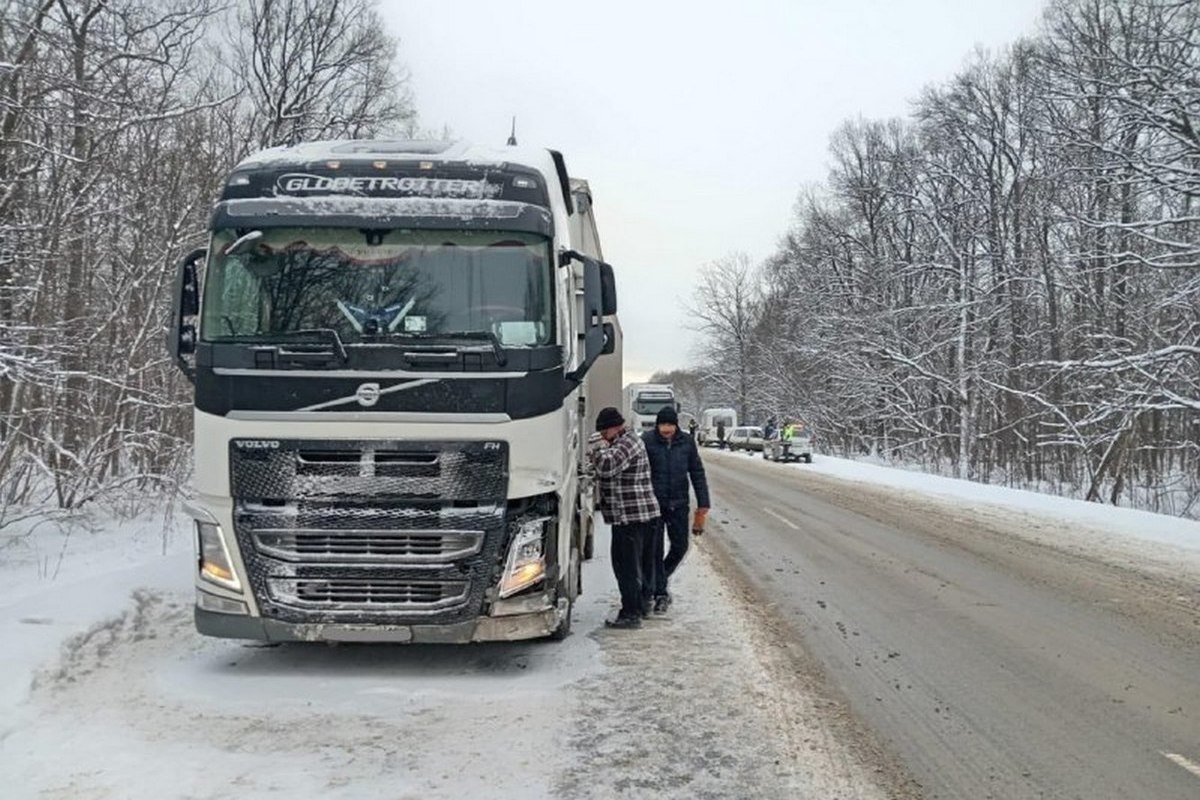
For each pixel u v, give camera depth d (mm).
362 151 7223
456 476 6270
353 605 6266
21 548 10133
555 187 7766
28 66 9180
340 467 6250
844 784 4840
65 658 6434
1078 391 27672
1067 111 27688
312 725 5551
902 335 43219
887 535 15516
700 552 13359
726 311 84500
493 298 6578
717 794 4656
